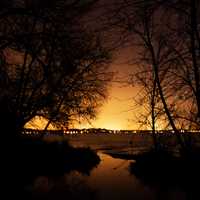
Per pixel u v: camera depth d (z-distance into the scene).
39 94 12.59
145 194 15.49
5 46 4.99
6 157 14.30
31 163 18.27
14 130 13.59
